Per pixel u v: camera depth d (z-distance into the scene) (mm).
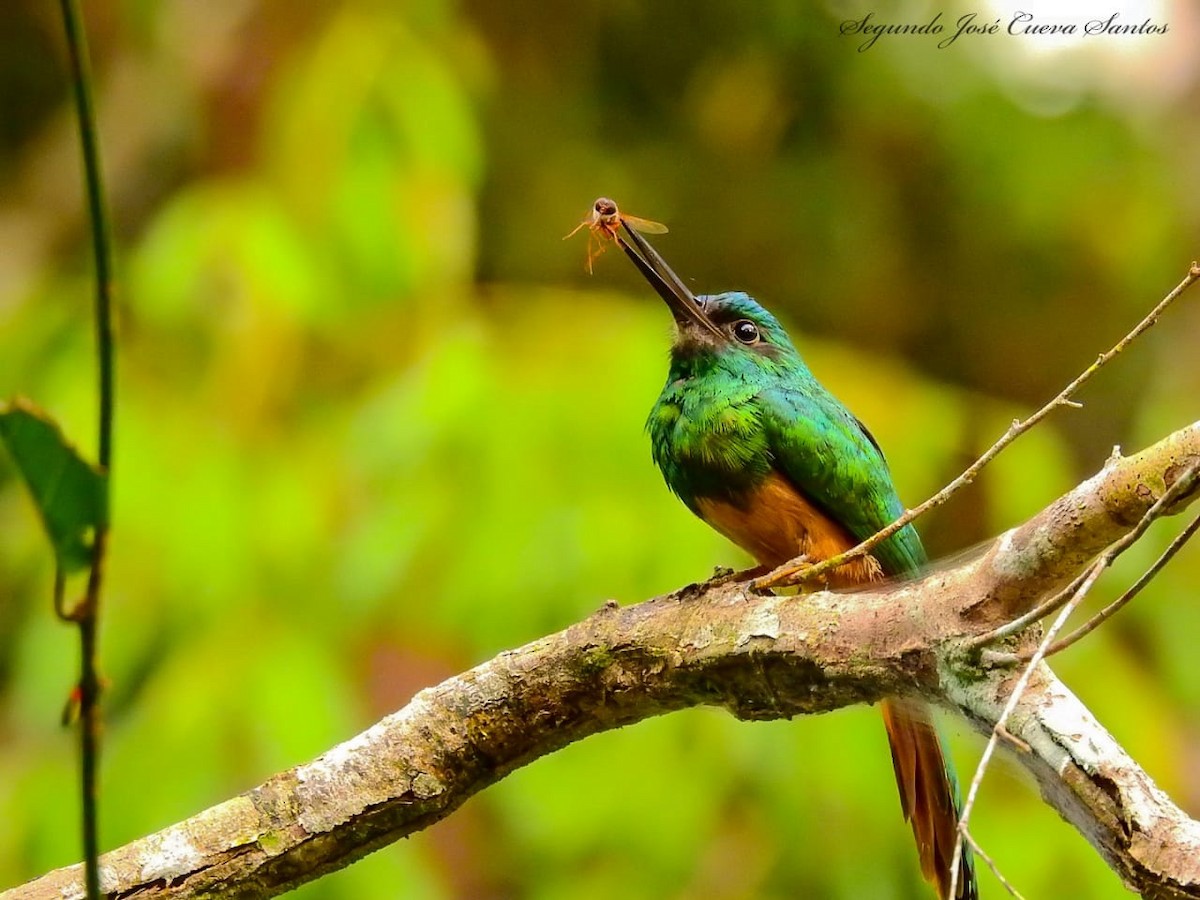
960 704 5000
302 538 10250
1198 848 4328
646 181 14641
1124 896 9188
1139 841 4418
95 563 3373
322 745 9375
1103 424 14703
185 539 10117
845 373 11672
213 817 5648
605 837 9297
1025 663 4875
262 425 10688
